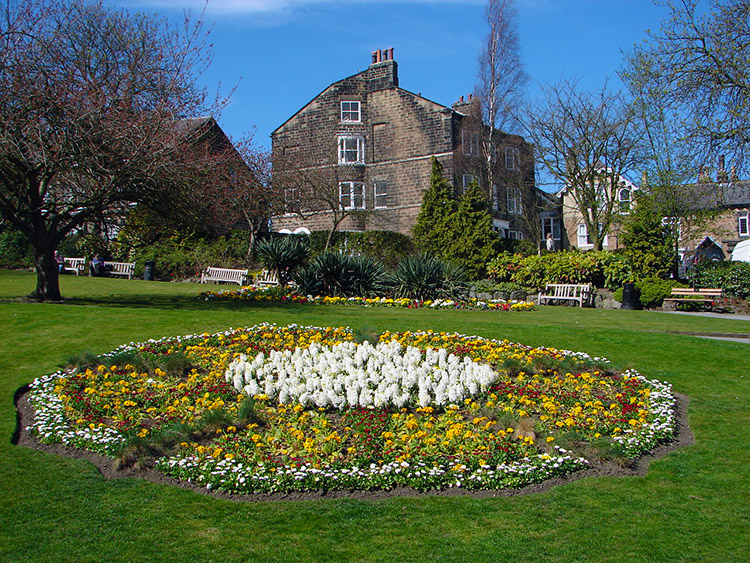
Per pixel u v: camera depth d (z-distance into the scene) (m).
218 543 5.70
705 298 22.64
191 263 27.97
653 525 6.12
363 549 5.62
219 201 21.66
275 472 6.84
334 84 38.31
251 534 5.85
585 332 14.16
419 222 31.77
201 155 21.44
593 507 6.46
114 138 15.70
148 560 5.43
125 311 15.09
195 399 8.88
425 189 35.06
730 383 10.80
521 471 6.93
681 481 7.11
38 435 8.00
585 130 32.22
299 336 12.76
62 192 18.78
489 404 8.73
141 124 16.20
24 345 11.98
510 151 39.06
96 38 20.94
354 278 21.05
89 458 7.43
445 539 5.80
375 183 38.25
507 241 31.86
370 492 6.70
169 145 16.16
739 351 12.66
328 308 17.67
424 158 36.88
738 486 6.99
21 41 16.52
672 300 22.91
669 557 5.58
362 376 9.39
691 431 8.76
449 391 8.75
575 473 7.25
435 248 30.47
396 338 12.79
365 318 15.43
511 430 7.77
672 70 20.94
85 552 5.54
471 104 37.12
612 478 7.16
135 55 18.31
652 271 24.69
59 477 6.90
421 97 36.91
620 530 6.02
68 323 13.63
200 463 7.02
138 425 8.03
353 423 8.07
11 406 8.93
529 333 13.98
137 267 28.39
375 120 38.22
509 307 19.56
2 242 30.05
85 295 19.39
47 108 15.79
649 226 25.20
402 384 9.16
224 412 8.29
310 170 34.38
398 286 20.84
